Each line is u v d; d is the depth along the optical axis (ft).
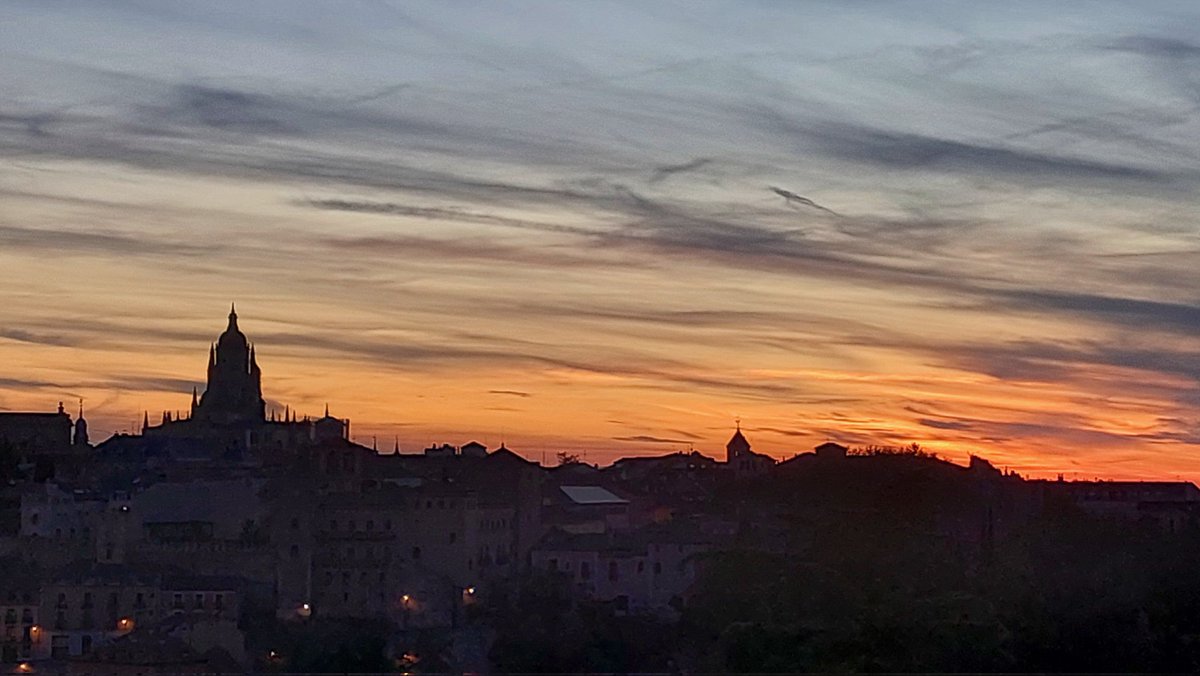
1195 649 606.96
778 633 579.07
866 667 560.61
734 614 640.58
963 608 584.81
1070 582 638.94
